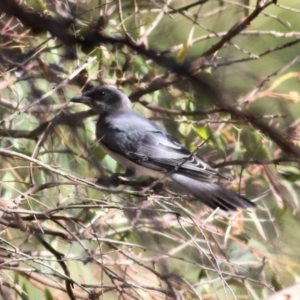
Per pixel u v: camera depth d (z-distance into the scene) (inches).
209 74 385.7
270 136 393.1
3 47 389.7
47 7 396.2
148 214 404.2
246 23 404.8
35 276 382.9
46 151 389.4
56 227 419.8
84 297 395.2
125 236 398.6
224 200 382.3
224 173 441.7
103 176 397.4
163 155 414.0
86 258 334.3
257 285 418.3
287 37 460.8
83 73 428.5
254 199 418.3
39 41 417.4
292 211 425.4
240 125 420.2
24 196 331.6
